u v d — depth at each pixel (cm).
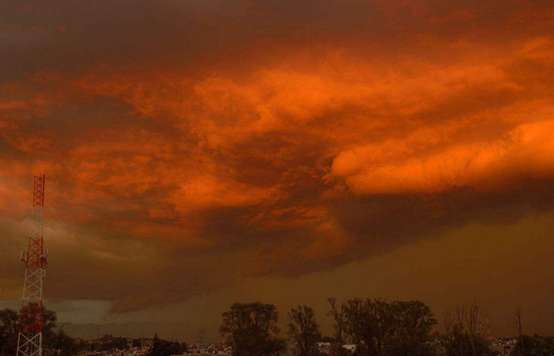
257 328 13050
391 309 11325
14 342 12038
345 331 11506
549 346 10438
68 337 14388
